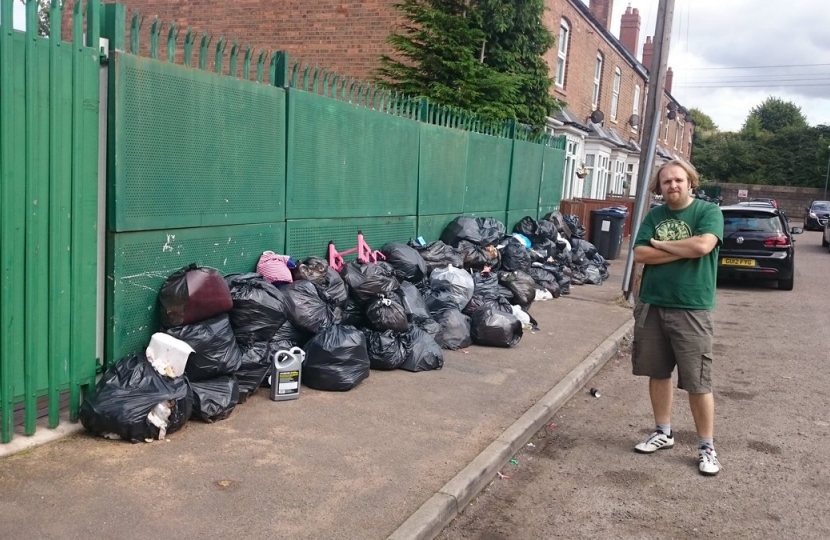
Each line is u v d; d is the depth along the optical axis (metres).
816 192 50.59
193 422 4.59
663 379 4.86
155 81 4.68
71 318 4.23
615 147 24.53
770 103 78.62
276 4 15.09
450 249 8.73
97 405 4.11
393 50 14.14
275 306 5.10
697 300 4.51
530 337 7.88
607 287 11.92
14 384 3.96
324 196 6.96
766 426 5.56
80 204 4.23
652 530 3.81
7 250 3.81
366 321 6.42
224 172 5.48
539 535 3.73
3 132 3.72
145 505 3.46
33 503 3.39
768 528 3.86
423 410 5.20
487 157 11.00
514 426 5.00
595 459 4.80
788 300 12.27
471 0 12.57
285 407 5.04
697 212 4.57
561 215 13.65
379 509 3.62
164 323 4.68
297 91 6.37
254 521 3.40
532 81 13.34
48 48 3.94
